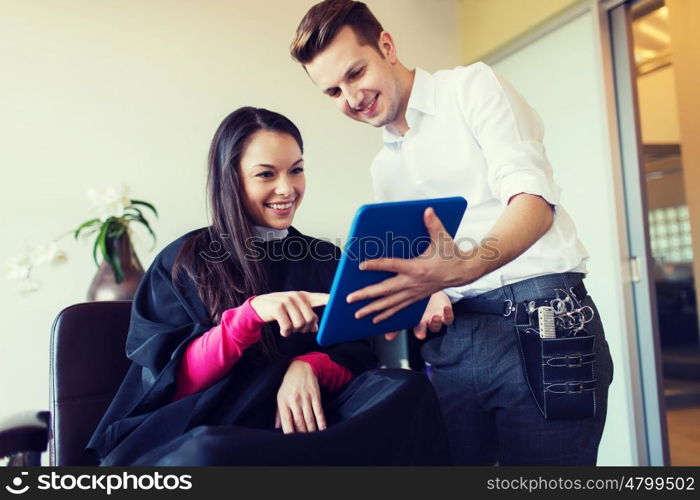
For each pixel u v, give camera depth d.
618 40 2.16
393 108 1.11
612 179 2.13
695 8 2.15
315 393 0.88
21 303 1.99
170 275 1.00
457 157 1.10
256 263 1.01
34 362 1.99
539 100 2.46
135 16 2.22
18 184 2.01
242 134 1.01
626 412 2.11
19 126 2.03
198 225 2.27
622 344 2.12
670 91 3.41
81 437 1.16
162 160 2.22
